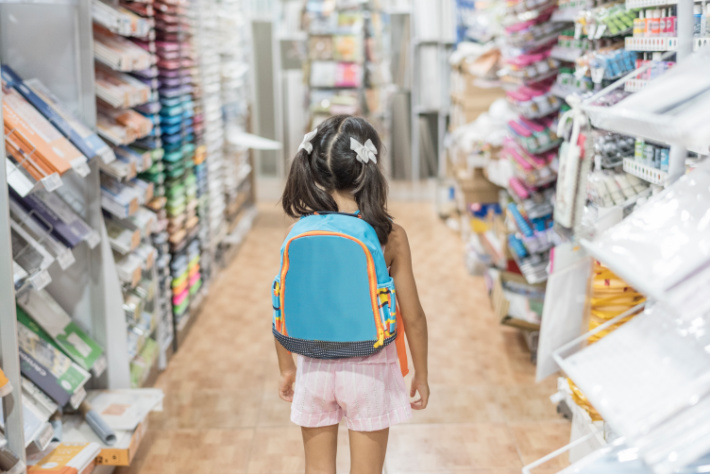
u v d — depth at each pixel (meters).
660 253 1.61
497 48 5.90
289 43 9.22
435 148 9.09
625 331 1.99
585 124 2.01
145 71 3.60
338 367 2.07
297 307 2.03
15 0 2.55
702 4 2.17
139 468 3.08
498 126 5.65
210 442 3.31
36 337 2.83
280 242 7.07
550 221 4.09
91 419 2.88
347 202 2.13
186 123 4.58
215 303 5.34
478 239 5.98
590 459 1.68
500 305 4.31
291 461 3.14
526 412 3.58
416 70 8.47
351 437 2.14
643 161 2.54
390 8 8.65
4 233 2.18
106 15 3.06
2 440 2.18
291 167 2.16
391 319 2.03
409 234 7.32
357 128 2.12
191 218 4.78
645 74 2.52
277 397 3.79
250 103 8.09
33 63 3.01
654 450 1.40
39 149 2.43
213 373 4.10
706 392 1.51
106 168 3.10
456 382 3.94
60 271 3.17
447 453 3.19
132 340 3.48
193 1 4.93
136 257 3.46
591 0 3.23
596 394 1.74
